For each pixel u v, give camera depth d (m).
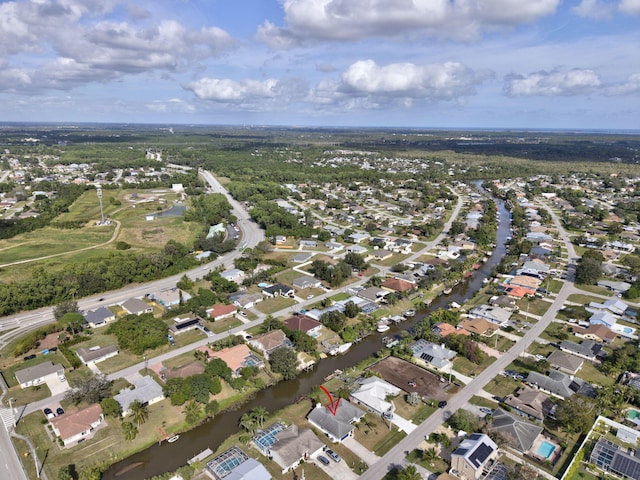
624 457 82.69
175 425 97.00
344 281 181.25
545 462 84.25
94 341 130.50
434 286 179.12
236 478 78.06
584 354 124.62
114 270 173.38
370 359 124.56
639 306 158.88
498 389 109.31
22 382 107.94
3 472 82.81
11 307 148.38
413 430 94.62
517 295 164.62
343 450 88.88
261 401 107.94
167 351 126.12
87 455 87.12
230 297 160.62
